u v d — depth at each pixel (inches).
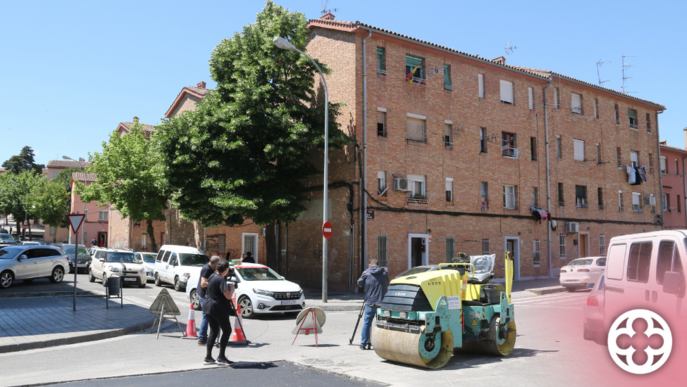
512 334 354.0
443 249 966.4
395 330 317.1
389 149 911.7
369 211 872.3
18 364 327.0
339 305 687.1
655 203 1425.9
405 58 957.8
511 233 1083.9
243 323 528.1
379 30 904.3
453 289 323.9
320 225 959.0
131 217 1316.4
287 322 538.6
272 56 832.9
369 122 892.0
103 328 451.2
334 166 923.4
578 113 1264.8
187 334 439.5
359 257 860.6
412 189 945.5
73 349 380.8
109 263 911.0
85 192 1349.7
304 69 853.8
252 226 1376.7
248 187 819.4
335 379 281.0
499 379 277.0
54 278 898.1
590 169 1273.4
